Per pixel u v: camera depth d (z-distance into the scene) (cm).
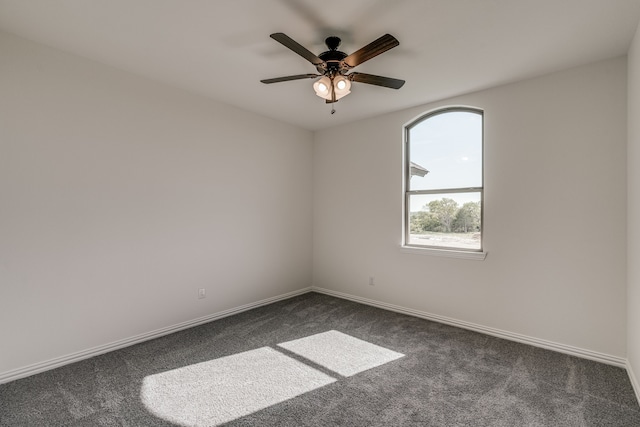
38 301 233
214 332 313
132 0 187
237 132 371
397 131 380
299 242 454
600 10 192
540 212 282
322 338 299
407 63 262
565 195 270
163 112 305
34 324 231
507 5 189
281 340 294
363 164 414
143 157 291
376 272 400
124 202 279
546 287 279
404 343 288
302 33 222
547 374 233
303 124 439
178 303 317
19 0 186
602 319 254
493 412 189
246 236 382
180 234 318
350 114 395
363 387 216
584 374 233
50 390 210
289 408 193
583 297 262
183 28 216
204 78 295
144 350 272
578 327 264
